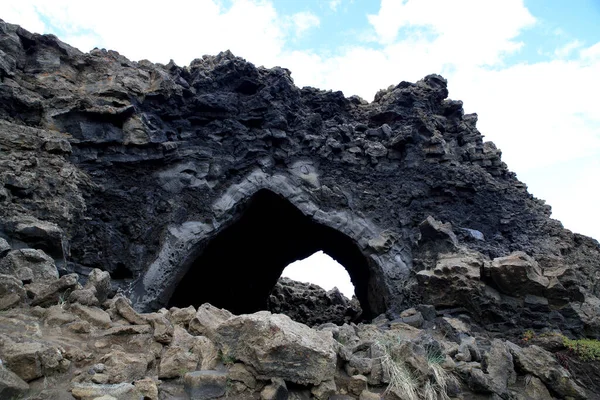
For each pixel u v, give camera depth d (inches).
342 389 278.8
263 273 872.9
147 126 609.6
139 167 605.6
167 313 327.0
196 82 687.7
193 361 256.8
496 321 540.7
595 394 395.5
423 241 663.1
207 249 676.7
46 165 501.4
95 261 525.0
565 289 531.8
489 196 737.6
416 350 335.0
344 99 801.6
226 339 269.1
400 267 664.4
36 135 514.9
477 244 667.4
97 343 258.1
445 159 752.3
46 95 570.9
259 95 712.4
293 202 681.6
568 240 712.4
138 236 574.2
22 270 322.7
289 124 737.0
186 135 655.8
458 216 713.6
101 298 327.6
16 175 462.3
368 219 701.3
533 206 779.4
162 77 644.1
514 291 547.5
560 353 435.5
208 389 239.0
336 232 692.1
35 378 208.4
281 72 742.5
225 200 642.2
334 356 265.7
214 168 650.8
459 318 547.5
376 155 742.5
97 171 569.6
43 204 469.1
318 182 707.4
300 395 250.5
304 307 1100.5
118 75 632.4
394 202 720.3
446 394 309.6
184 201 620.4
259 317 265.3
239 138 681.6
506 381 363.9
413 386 294.2
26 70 581.0
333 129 751.7
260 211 730.2
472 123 858.8
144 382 225.0
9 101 526.6
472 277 553.3
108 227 554.6
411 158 750.5
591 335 510.3
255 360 247.4
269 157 695.1
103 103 592.1
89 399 200.1
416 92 813.9
